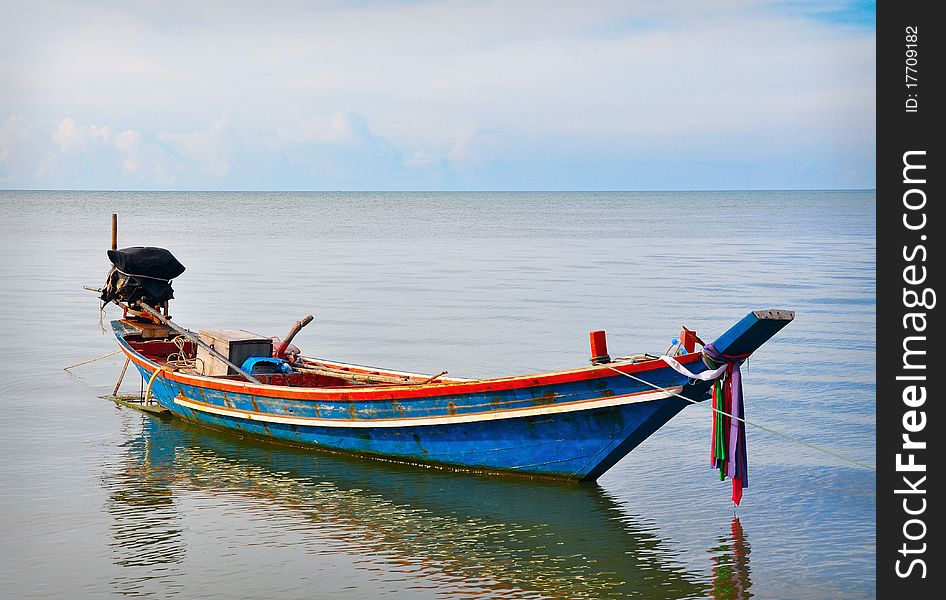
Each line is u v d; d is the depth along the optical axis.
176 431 17.95
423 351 25.47
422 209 184.88
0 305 33.81
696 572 11.70
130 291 19.95
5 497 14.05
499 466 14.92
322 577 11.42
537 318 31.23
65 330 28.64
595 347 13.81
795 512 13.60
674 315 31.67
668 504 14.00
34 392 20.78
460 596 10.95
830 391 20.41
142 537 12.59
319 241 73.75
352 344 26.55
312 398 15.93
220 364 18.02
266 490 14.55
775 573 11.64
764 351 25.08
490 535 12.80
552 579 11.44
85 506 13.73
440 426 14.90
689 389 13.20
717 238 77.56
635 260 54.94
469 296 37.19
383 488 14.66
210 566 11.68
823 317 31.00
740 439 13.19
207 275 45.19
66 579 11.23
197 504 13.91
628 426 13.64
